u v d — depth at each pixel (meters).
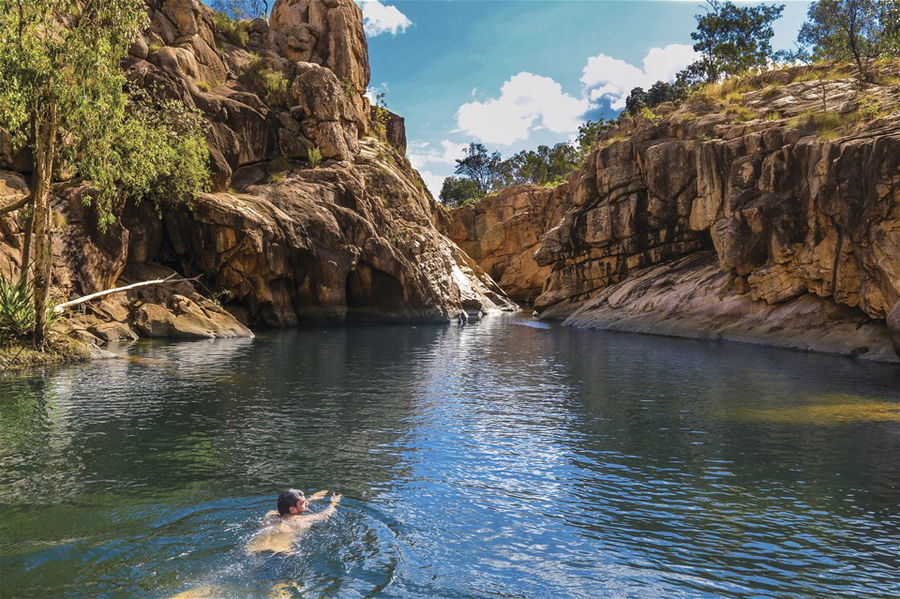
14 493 8.35
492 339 32.22
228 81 47.88
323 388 16.98
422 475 9.49
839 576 6.31
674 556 6.75
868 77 36.97
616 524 7.66
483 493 8.72
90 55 19.30
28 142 27.50
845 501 8.50
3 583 5.73
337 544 6.76
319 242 40.66
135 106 31.81
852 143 25.91
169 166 29.88
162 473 9.31
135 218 32.72
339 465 9.91
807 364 22.23
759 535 7.35
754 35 61.44
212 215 34.72
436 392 16.75
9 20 18.50
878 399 15.62
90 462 9.85
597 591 5.94
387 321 44.47
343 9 59.47
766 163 30.86
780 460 10.48
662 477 9.56
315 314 41.41
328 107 48.97
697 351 26.56
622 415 13.97
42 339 20.55
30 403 14.29
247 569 6.06
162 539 6.77
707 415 13.97
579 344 29.67
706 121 39.34
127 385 16.73
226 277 36.09
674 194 40.25
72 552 6.42
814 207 27.94
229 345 26.95
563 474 9.66
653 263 42.53
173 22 45.56
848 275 26.16
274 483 8.91
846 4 47.06
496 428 12.64
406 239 49.75
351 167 49.12
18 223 24.75
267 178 43.38
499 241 77.31
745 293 32.19
